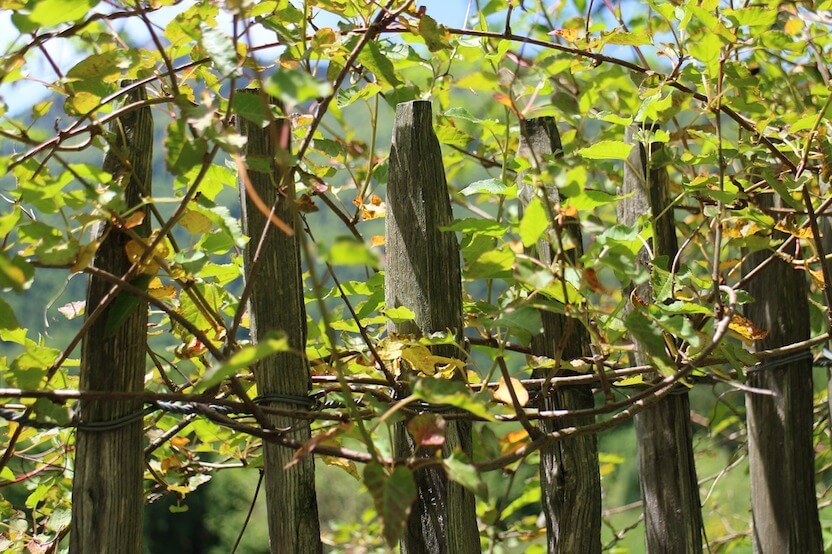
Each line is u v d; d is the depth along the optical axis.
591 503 1.58
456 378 1.44
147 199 1.22
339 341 1.73
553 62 1.22
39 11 0.99
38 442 1.64
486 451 1.67
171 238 1.35
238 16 1.09
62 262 1.11
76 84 1.19
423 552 1.42
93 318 1.22
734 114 1.61
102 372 1.27
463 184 2.49
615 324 1.32
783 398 1.76
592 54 1.59
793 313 1.76
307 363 1.41
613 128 1.91
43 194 1.12
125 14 1.22
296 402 1.38
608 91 1.77
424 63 1.63
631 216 1.71
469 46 1.65
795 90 2.01
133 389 1.29
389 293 1.48
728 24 1.61
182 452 1.85
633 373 1.57
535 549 2.42
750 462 1.83
